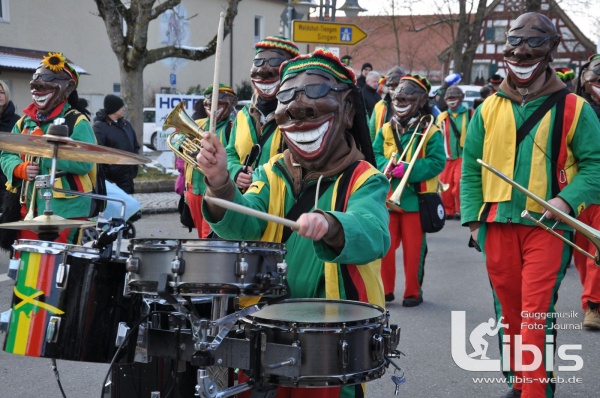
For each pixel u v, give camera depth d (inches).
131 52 649.6
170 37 1236.5
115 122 395.9
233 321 109.9
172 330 118.1
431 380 210.4
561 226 172.6
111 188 321.4
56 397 194.2
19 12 957.2
